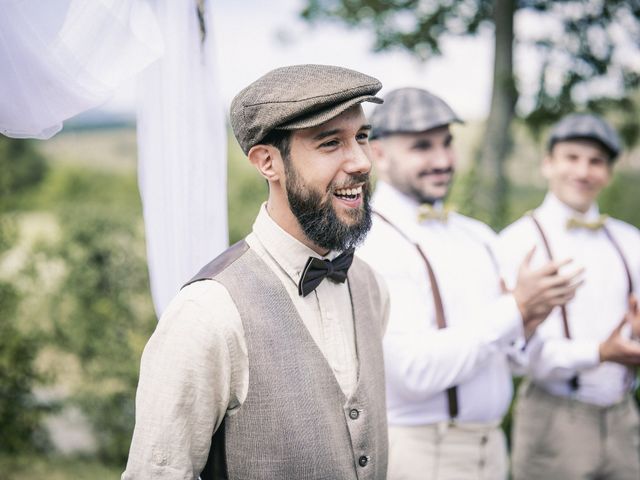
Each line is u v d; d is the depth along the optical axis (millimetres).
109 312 4293
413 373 1975
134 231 4375
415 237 2156
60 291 4297
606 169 2676
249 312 1312
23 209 4469
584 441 2469
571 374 2422
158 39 1446
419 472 2041
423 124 2137
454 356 1951
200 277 1355
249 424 1303
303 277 1380
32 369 4172
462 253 2221
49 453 4352
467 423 2074
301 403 1313
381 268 2076
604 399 2467
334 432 1345
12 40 1298
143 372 1322
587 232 2650
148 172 1634
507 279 2588
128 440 4328
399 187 2219
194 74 1604
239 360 1299
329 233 1335
